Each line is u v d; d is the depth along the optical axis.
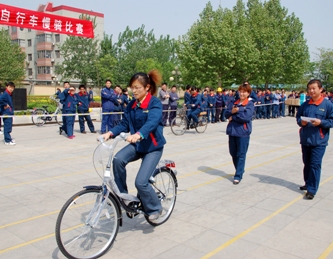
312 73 42.25
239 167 5.86
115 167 3.56
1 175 6.22
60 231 3.05
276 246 3.59
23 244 3.59
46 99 28.28
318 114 4.98
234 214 4.49
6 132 9.19
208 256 3.38
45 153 8.21
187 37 29.00
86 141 10.08
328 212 4.59
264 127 14.83
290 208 4.73
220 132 12.65
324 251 3.49
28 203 4.79
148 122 3.51
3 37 35.41
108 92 11.52
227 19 28.34
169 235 3.85
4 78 33.69
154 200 3.74
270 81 32.12
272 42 29.67
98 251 3.38
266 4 34.28
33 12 10.81
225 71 27.39
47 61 51.62
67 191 5.33
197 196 5.21
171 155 8.22
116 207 3.50
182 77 30.78
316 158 5.04
